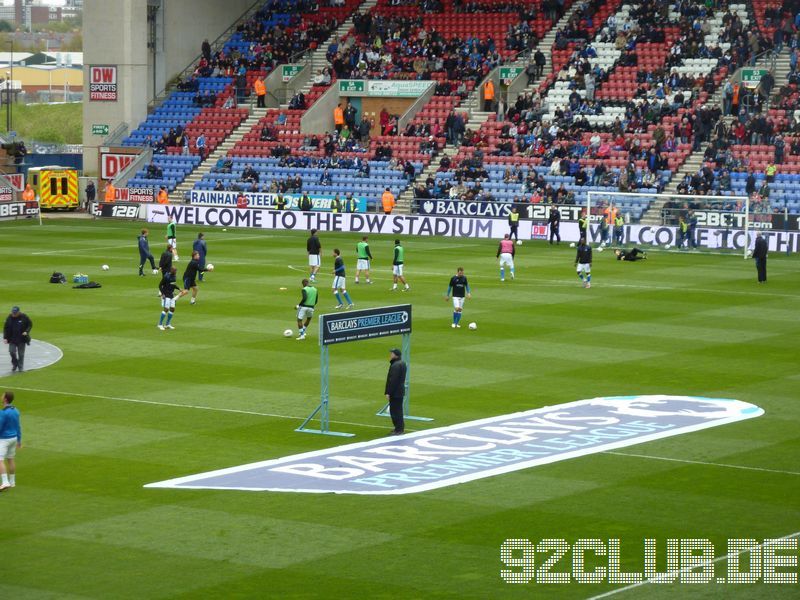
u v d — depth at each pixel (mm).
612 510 26344
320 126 98625
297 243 79500
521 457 30562
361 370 41000
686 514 26078
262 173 94250
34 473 29094
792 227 74875
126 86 101938
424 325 49188
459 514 26047
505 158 88625
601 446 31656
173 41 106688
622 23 96375
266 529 25047
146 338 46281
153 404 36188
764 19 92688
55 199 99750
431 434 32906
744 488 28016
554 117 90750
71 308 53031
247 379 39531
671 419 34500
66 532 24859
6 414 27562
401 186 89625
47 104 190375
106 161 100250
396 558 23344
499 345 45125
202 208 90875
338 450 31281
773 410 35688
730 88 86125
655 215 78375
